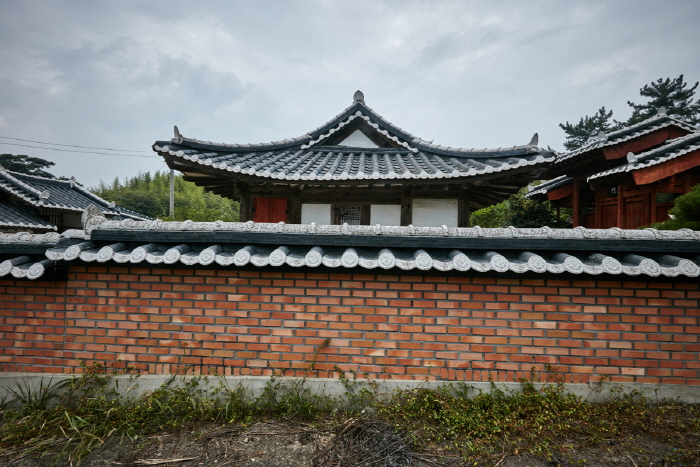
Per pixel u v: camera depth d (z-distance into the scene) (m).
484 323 3.29
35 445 2.80
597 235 2.98
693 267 2.71
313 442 2.85
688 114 24.78
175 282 3.42
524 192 18.81
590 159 10.09
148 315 3.42
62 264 3.28
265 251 3.20
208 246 3.23
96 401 3.24
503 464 2.58
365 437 2.87
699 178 7.59
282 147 6.85
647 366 3.21
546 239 3.00
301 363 3.37
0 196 13.88
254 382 3.35
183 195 36.28
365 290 3.35
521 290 3.28
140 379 3.37
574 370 3.24
